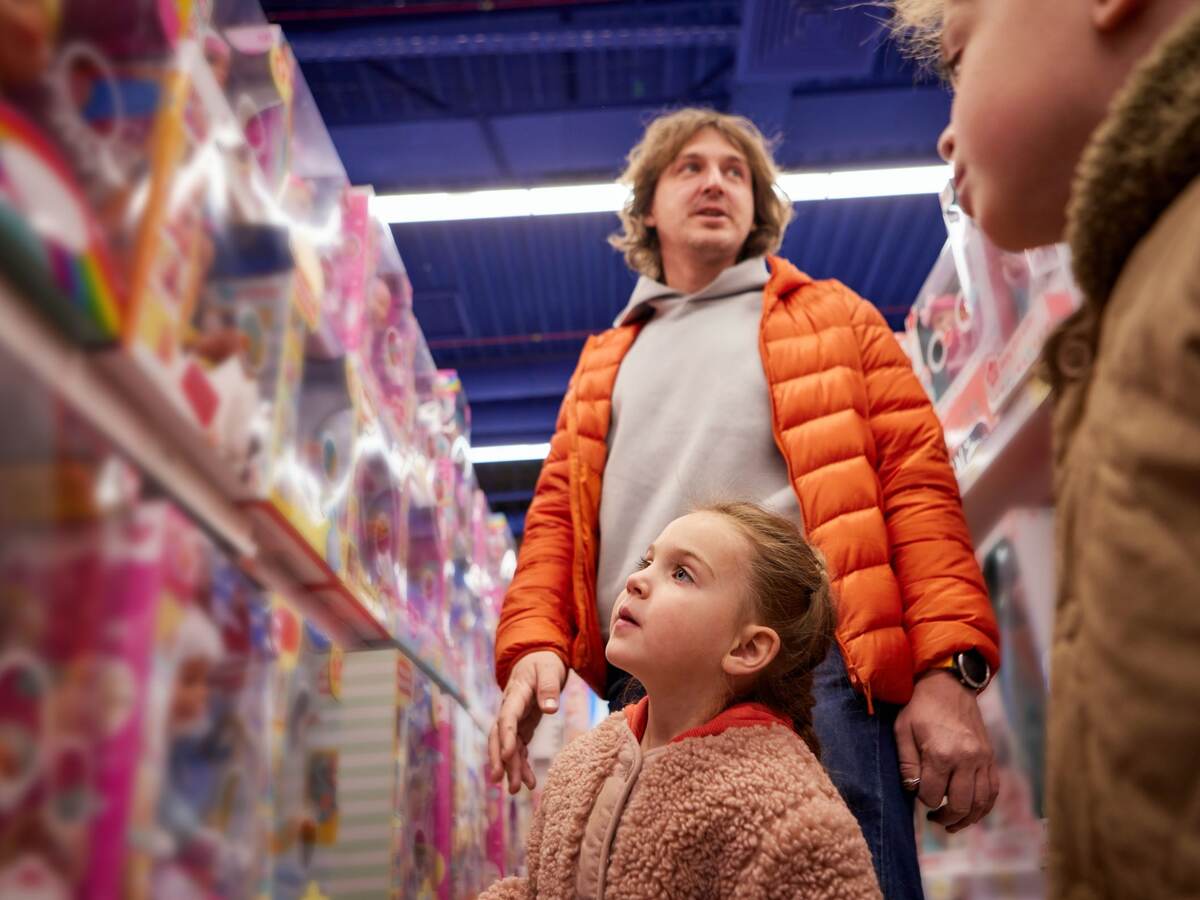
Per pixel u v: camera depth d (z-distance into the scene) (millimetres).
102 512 607
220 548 819
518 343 6656
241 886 771
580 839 1074
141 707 604
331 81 4672
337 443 1184
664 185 1860
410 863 1321
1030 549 1767
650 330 1726
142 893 593
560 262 5812
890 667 1271
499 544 3018
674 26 4301
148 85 708
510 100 4840
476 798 2021
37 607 537
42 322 571
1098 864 548
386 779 1229
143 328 642
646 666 1116
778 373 1525
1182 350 521
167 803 651
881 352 1554
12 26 545
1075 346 683
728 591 1137
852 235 5629
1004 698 1879
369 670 1278
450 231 5484
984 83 740
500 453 7500
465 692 2014
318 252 1151
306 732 1076
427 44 4289
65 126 588
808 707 1185
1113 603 536
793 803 971
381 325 1508
